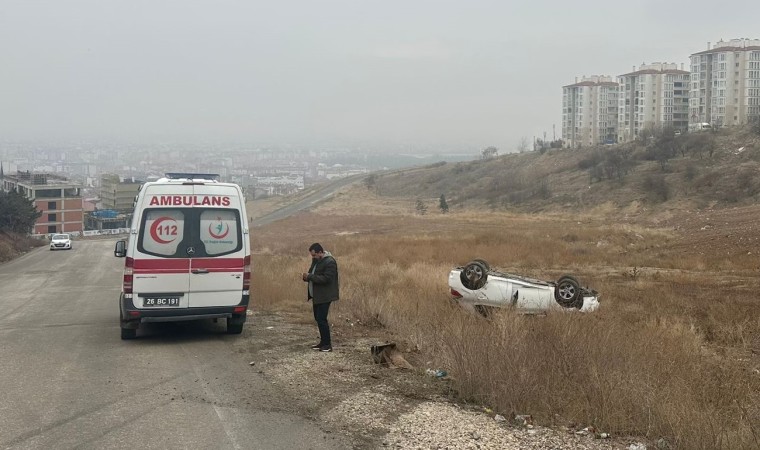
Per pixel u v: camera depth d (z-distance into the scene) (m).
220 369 8.16
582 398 6.23
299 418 6.09
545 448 5.32
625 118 137.00
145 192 10.11
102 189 131.50
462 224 56.22
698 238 31.89
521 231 43.91
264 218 84.50
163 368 8.23
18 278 25.92
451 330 8.73
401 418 6.08
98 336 10.86
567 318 8.93
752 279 19.88
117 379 7.63
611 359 7.41
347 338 10.27
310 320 11.99
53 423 5.91
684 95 131.38
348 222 64.69
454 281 12.73
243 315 10.59
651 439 5.62
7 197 68.88
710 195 70.88
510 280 12.45
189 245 10.20
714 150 88.00
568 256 28.12
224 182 10.62
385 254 29.31
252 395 6.90
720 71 119.12
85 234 94.62
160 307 10.05
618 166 89.81
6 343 10.19
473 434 5.62
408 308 12.10
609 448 5.35
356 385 7.32
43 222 108.88
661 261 25.91
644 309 14.24
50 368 8.26
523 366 6.70
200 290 10.23
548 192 89.75
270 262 24.53
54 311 14.67
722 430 5.51
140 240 10.03
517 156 131.50
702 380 7.33
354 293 14.22
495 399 6.36
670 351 8.59
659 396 6.29
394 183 131.75
